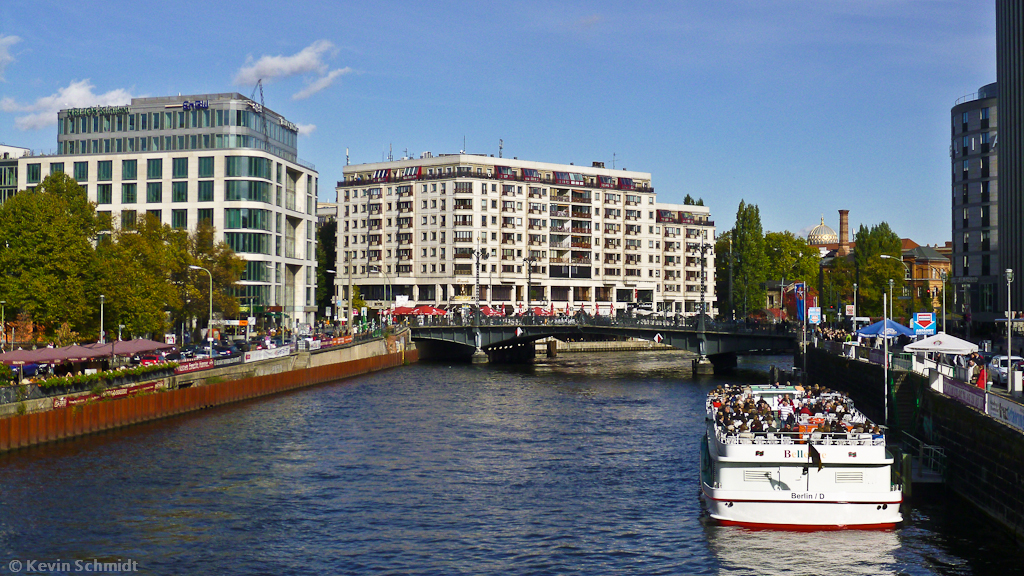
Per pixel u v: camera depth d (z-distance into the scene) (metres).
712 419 47.50
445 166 187.50
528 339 144.00
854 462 38.75
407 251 191.25
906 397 56.88
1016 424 37.16
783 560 36.50
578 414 77.62
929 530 39.31
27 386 57.06
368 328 145.75
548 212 194.25
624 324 125.19
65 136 155.12
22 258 80.88
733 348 115.38
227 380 83.38
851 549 37.31
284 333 137.00
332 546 39.28
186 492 47.75
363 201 198.88
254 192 142.38
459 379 111.12
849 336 94.75
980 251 123.88
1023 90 105.12
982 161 123.75
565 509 45.09
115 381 66.12
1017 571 34.50
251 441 62.56
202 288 111.00
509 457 57.88
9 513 43.06
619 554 38.06
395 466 54.91
